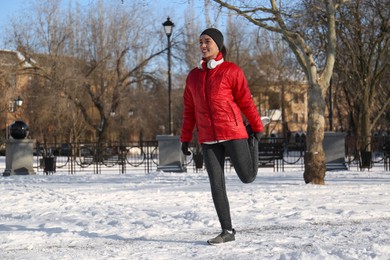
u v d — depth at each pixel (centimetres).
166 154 1828
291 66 3198
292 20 1243
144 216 668
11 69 3038
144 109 3788
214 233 527
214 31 464
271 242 462
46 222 635
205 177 1459
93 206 792
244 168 455
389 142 1880
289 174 1573
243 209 723
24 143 1789
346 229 532
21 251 450
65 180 1443
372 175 1484
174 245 459
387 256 382
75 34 3378
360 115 2773
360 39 2141
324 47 1470
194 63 3294
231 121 450
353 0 1423
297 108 7031
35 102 3522
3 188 1170
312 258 372
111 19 3425
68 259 406
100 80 3406
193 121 487
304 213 667
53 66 3144
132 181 1352
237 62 4016
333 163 1798
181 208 746
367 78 2462
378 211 675
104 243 484
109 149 2291
